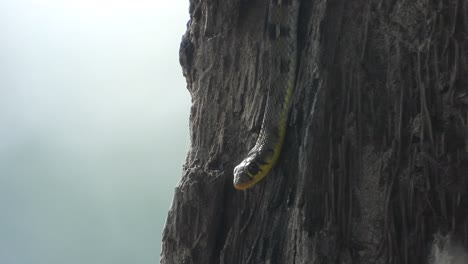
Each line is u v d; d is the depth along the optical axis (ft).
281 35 19.47
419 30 16.14
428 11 15.97
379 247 16.14
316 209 17.04
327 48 17.51
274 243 18.39
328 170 17.01
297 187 17.66
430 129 15.66
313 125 17.26
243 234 19.80
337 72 17.34
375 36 16.89
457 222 15.23
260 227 19.06
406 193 15.92
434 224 15.52
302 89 18.40
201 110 22.48
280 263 18.17
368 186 16.48
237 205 20.62
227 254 20.07
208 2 22.17
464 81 15.43
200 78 22.76
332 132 17.12
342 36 17.39
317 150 17.17
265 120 19.30
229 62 21.77
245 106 20.99
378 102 16.70
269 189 19.19
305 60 18.58
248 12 21.33
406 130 16.16
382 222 16.16
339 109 17.17
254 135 20.31
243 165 18.94
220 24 21.98
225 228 20.92
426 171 15.61
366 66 16.94
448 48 15.66
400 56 16.37
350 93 17.06
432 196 15.58
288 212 18.29
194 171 21.59
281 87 19.22
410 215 15.80
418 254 15.56
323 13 17.65
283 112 19.07
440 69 15.74
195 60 23.38
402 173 16.03
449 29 15.67
